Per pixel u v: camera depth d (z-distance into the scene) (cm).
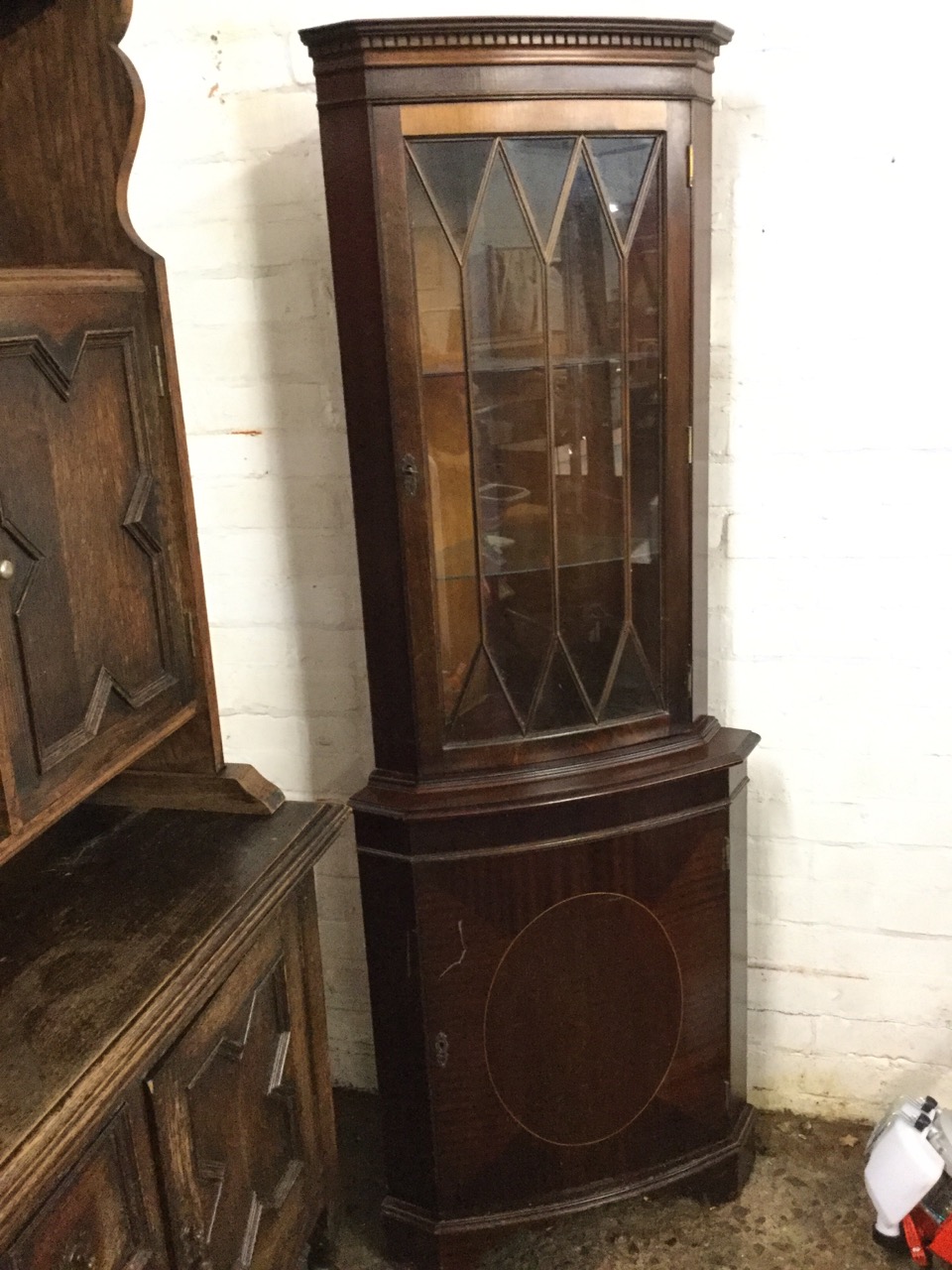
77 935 109
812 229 145
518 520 133
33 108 116
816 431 152
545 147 122
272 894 118
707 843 148
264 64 149
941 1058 175
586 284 128
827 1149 176
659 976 151
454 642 135
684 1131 160
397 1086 150
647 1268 157
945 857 166
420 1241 154
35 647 101
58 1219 89
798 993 178
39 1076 90
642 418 134
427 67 116
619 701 142
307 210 152
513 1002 146
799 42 140
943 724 160
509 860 140
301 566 167
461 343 126
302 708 174
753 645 163
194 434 164
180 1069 104
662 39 120
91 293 109
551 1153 154
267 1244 124
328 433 160
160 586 123
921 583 155
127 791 136
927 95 138
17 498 98
